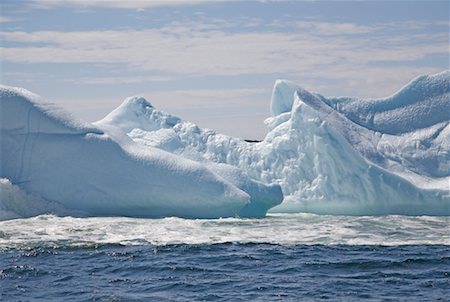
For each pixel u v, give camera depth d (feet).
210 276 104.78
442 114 199.93
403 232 147.43
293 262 115.24
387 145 194.59
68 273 105.60
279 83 200.54
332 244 132.05
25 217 150.92
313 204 181.27
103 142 161.17
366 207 180.55
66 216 153.07
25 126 157.89
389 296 93.66
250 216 168.86
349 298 92.38
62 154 157.79
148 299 90.79
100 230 138.72
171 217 158.40
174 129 190.90
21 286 97.91
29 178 155.63
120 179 158.51
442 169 192.44
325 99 201.98
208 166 176.14
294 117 186.50
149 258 116.37
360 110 201.67
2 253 118.42
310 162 184.44
